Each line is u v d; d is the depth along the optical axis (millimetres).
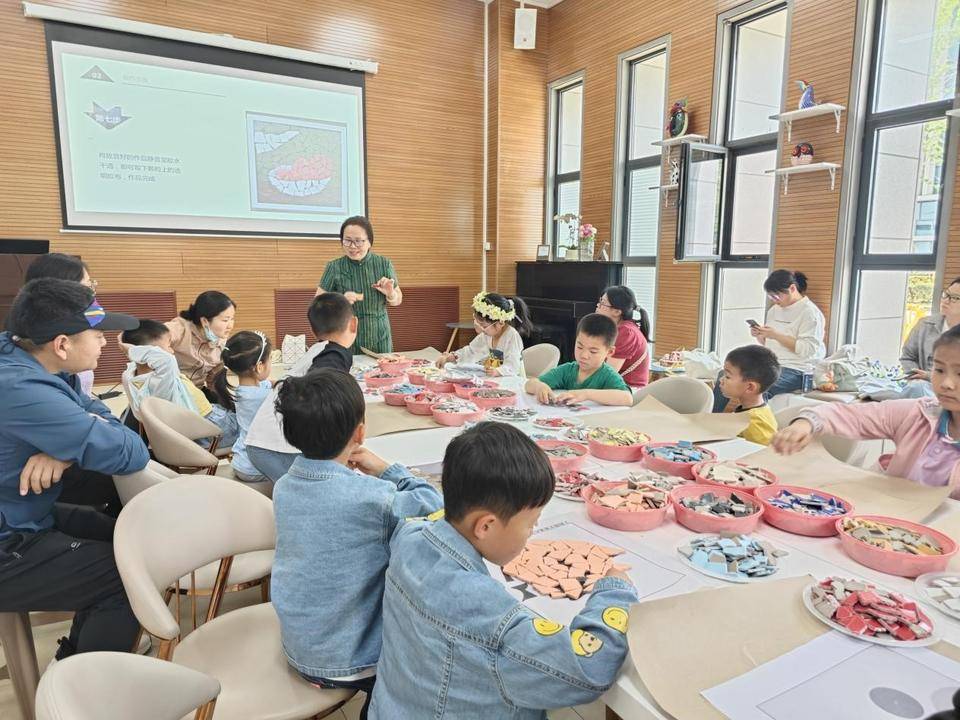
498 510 833
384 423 2059
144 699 839
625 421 1999
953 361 1382
